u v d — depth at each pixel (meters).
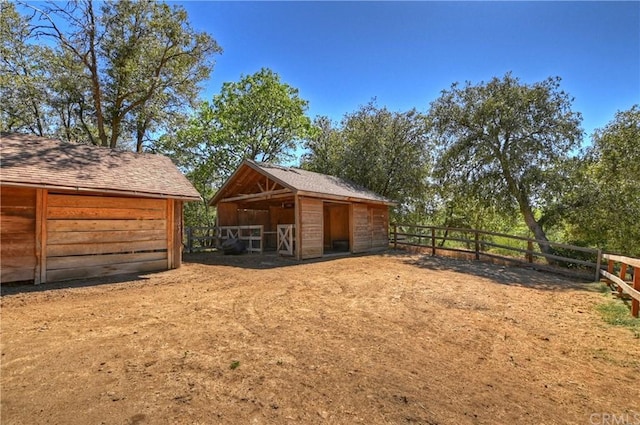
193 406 2.46
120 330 4.16
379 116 19.02
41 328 4.21
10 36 13.79
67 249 7.27
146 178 8.85
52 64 15.17
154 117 17.02
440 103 15.41
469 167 14.95
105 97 16.59
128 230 8.19
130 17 15.29
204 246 14.62
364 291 6.55
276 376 2.95
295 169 14.34
